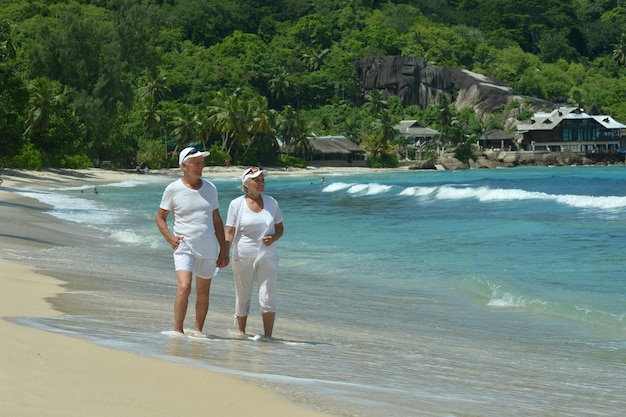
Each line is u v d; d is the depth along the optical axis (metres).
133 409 4.24
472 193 42.53
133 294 11.26
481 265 17.38
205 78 145.88
